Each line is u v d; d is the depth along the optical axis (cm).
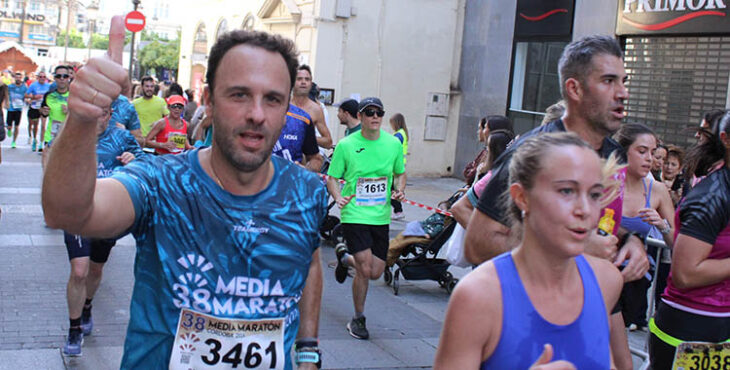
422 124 1767
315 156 665
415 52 1738
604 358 207
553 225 197
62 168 177
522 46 1585
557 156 198
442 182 1719
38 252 793
